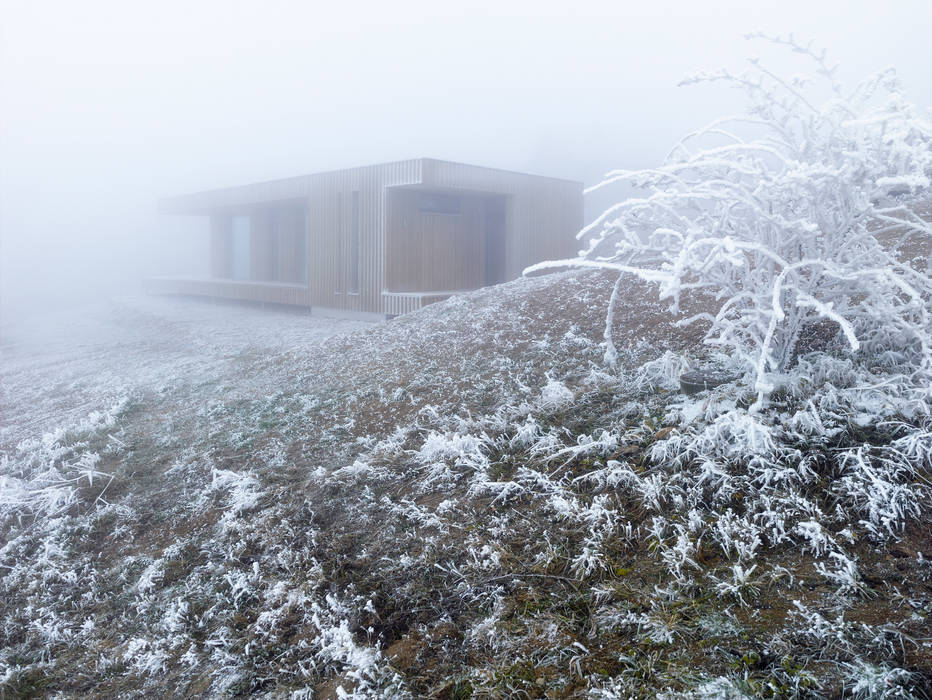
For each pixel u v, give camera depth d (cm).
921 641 223
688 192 372
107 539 472
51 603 404
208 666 311
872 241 377
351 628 304
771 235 389
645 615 261
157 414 773
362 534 388
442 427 518
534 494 374
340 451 534
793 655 228
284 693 278
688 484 337
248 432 627
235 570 383
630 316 686
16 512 535
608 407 463
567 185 1998
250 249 2477
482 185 1711
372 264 1700
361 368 780
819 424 342
